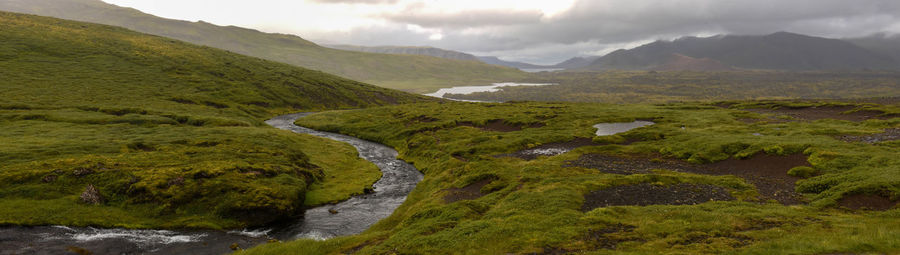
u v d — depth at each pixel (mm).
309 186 59969
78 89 142750
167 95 157625
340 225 44250
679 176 45656
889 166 40719
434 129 116812
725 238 24344
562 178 47000
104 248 33375
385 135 119750
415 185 65312
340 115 161875
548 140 86875
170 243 36062
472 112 149625
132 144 72062
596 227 28406
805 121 91500
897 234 20953
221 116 137625
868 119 87688
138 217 41281
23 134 77562
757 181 44031
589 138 86812
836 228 24562
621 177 44969
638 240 25516
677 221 28688
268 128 119375
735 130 80250
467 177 55156
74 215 39406
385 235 33625
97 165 51344
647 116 115938
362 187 61875
